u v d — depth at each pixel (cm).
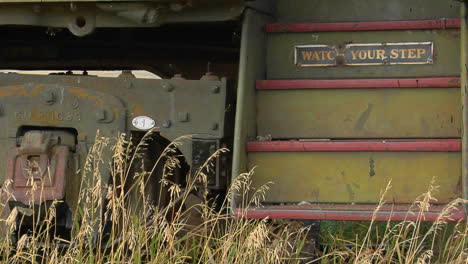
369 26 518
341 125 504
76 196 500
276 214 454
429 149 471
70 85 503
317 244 532
